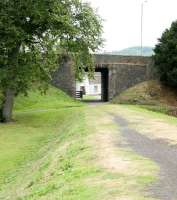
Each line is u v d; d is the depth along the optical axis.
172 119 35.47
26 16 46.62
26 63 47.78
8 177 23.89
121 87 77.88
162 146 20.08
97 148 19.86
